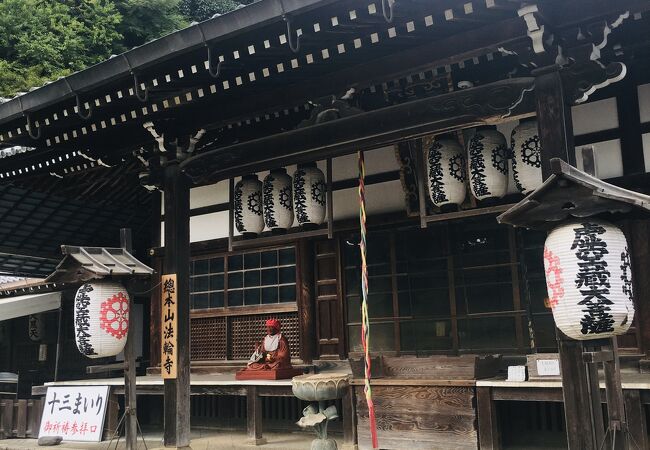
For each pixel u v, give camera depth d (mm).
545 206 4145
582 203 4012
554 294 4207
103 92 6141
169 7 25672
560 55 4750
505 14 4770
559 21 4668
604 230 4105
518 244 7102
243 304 9070
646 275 6207
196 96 6148
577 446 4469
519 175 5637
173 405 6746
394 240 7848
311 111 6738
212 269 9477
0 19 21375
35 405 9109
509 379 5992
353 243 8141
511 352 7016
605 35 4613
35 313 11727
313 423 6035
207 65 5383
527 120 5645
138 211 11898
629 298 4098
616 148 6500
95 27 23188
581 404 4492
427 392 6344
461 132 6051
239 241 7246
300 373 7930
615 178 6391
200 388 7992
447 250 7512
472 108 5301
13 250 11609
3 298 11492
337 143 6023
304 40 5199
